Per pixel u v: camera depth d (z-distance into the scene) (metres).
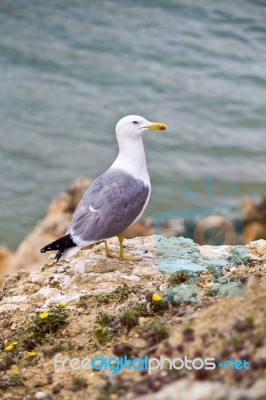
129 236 18.83
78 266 8.92
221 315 6.41
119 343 6.95
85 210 8.38
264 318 6.07
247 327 5.98
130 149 8.66
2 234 25.25
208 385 5.15
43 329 7.57
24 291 8.77
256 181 28.44
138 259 8.91
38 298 8.48
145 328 6.79
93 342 7.14
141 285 8.17
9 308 8.37
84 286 8.44
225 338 5.96
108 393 5.97
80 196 21.48
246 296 6.57
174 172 29.09
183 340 6.23
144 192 8.60
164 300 7.26
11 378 6.68
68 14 43.31
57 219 21.41
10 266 21.14
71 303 8.09
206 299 7.12
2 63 38.25
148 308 7.37
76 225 8.32
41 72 37.47
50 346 7.34
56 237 21.19
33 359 7.14
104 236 8.33
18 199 27.38
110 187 8.41
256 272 7.62
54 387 6.43
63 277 8.77
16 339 7.74
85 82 36.59
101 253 9.26
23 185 28.30
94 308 7.85
